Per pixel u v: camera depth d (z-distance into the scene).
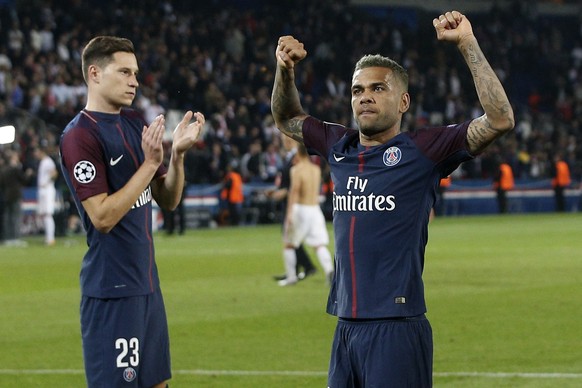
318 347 13.79
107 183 7.90
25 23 44.28
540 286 20.12
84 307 7.96
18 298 19.25
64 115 40.16
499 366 12.28
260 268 24.41
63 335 15.02
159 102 43.66
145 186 7.69
